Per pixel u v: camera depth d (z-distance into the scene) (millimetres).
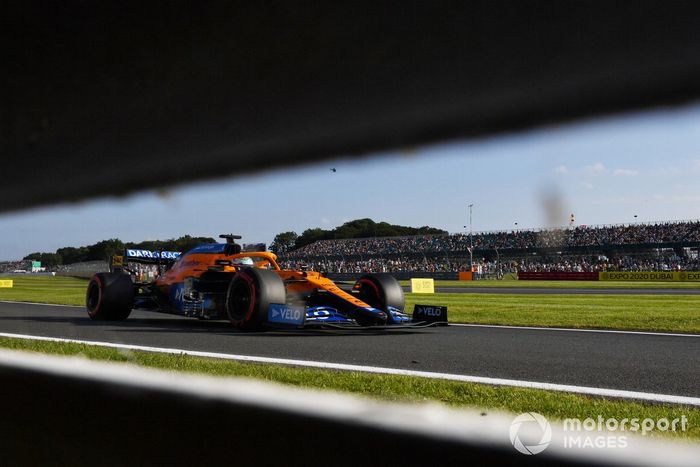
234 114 945
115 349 5266
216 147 1021
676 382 3852
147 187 1185
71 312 11211
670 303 14102
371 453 886
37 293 20422
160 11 782
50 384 1408
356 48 760
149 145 1083
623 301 15195
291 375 3781
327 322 6840
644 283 36875
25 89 958
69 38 854
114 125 1040
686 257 51000
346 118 852
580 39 627
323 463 882
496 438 944
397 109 798
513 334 7062
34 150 1067
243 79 880
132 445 1025
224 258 7887
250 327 6891
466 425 1030
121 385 1390
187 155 1067
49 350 5176
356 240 70312
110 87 944
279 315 6621
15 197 1346
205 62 863
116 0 770
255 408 1155
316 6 717
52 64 912
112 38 843
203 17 779
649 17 584
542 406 2941
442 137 782
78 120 1022
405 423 1038
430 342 6137
